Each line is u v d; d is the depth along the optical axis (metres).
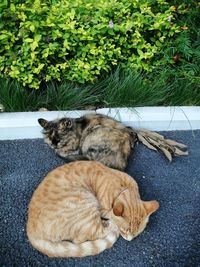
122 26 1.04
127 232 0.77
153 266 0.79
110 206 0.83
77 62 1.04
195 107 1.13
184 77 1.14
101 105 1.11
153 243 0.83
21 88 1.05
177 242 0.84
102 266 0.79
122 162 0.96
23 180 0.95
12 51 1.01
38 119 0.98
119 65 1.10
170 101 1.13
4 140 1.05
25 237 0.83
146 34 1.11
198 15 1.17
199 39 1.14
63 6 1.05
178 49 1.11
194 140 1.10
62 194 0.80
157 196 0.94
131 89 1.09
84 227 0.78
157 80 1.11
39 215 0.78
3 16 0.98
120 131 0.97
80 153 0.98
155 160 1.03
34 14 1.00
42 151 1.03
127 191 0.82
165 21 1.07
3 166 0.98
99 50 1.04
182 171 1.01
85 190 0.82
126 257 0.80
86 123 0.98
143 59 1.11
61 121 0.97
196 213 0.91
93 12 1.05
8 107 1.06
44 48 1.01
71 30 1.00
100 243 0.77
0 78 1.04
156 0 1.11
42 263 0.78
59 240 0.77
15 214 0.87
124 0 1.08
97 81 1.10
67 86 1.08
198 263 0.81
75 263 0.79
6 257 0.79
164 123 1.10
